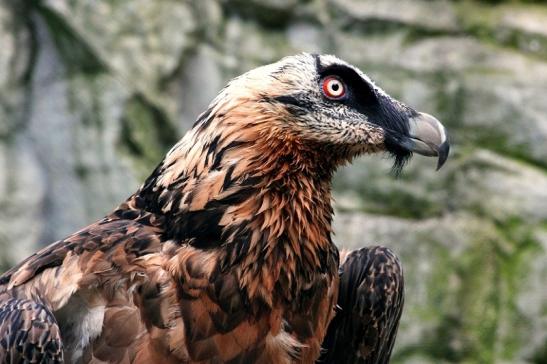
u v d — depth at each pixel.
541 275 16.30
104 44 16.88
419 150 7.18
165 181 6.63
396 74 17.05
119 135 16.77
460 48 17.20
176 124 17.08
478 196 16.83
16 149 16.70
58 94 16.83
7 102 16.67
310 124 6.82
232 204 6.46
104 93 16.78
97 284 6.26
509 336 16.33
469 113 17.00
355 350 7.73
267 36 17.39
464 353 16.44
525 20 17.39
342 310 7.72
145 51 17.05
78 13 16.81
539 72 16.98
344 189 16.81
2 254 16.39
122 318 6.19
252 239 6.42
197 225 6.39
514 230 16.59
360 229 16.56
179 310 6.20
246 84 6.75
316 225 6.75
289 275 6.50
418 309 16.53
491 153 16.89
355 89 7.05
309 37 17.34
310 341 6.62
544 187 16.55
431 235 16.70
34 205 16.61
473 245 16.64
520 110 16.81
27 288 6.46
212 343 6.23
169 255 6.33
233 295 6.29
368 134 7.06
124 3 17.06
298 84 6.84
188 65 17.23
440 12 17.34
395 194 16.73
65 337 6.26
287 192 6.62
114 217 6.77
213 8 17.34
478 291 16.56
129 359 6.14
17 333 6.13
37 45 16.95
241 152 6.57
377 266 7.69
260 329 6.36
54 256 6.45
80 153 16.69
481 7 17.50
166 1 17.25
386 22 17.23
